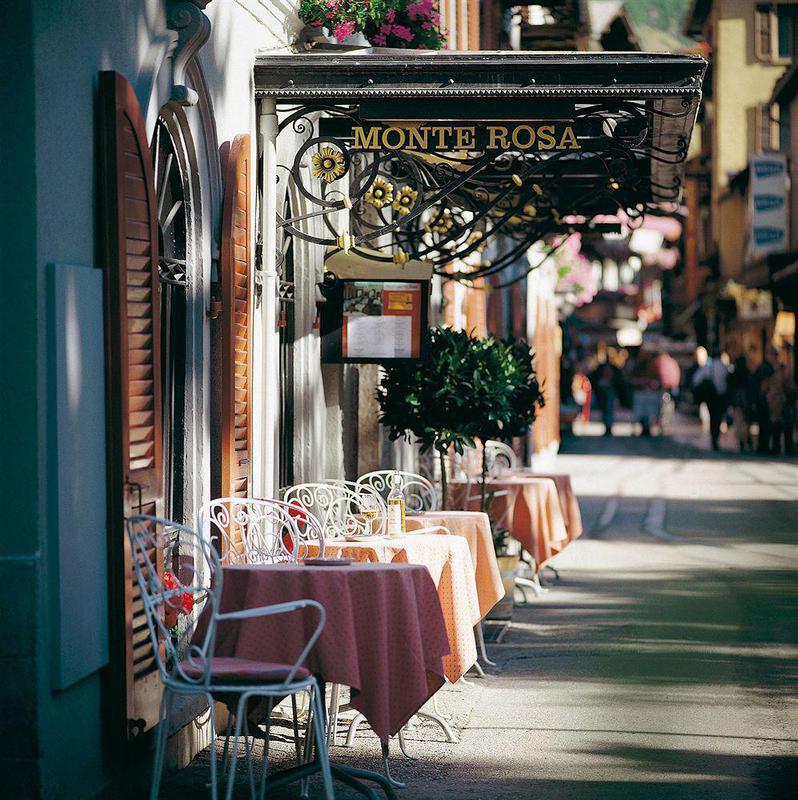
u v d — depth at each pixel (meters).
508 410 11.71
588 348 73.25
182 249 9.04
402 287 11.30
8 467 6.43
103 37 7.23
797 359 41.06
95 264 7.07
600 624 12.65
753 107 54.16
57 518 6.51
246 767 8.12
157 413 7.55
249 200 9.76
